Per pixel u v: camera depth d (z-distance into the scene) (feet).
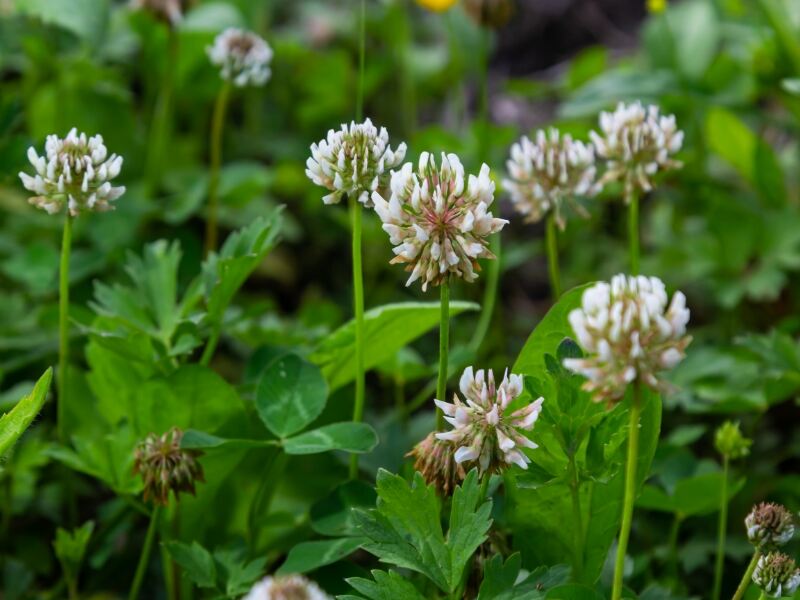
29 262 1.78
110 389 1.53
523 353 1.35
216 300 1.47
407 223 1.28
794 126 2.04
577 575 1.34
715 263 1.87
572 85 2.17
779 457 1.70
